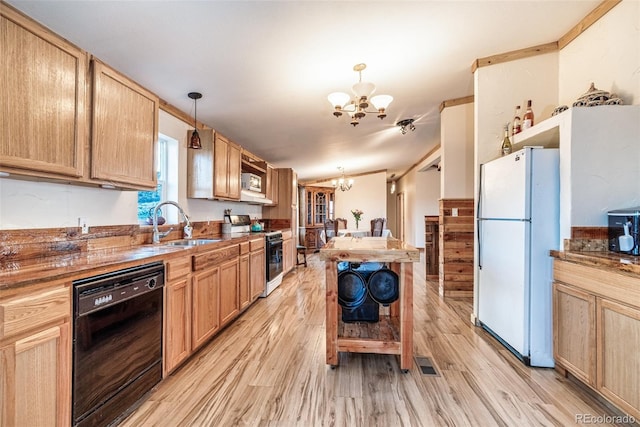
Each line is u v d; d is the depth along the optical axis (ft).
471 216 12.84
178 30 6.45
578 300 5.90
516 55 9.01
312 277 17.19
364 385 6.18
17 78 4.30
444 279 13.06
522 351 6.98
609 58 7.13
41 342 3.73
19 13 4.30
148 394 5.82
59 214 6.01
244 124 12.78
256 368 6.89
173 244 8.49
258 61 7.98
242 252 10.39
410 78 10.05
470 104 12.54
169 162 10.25
